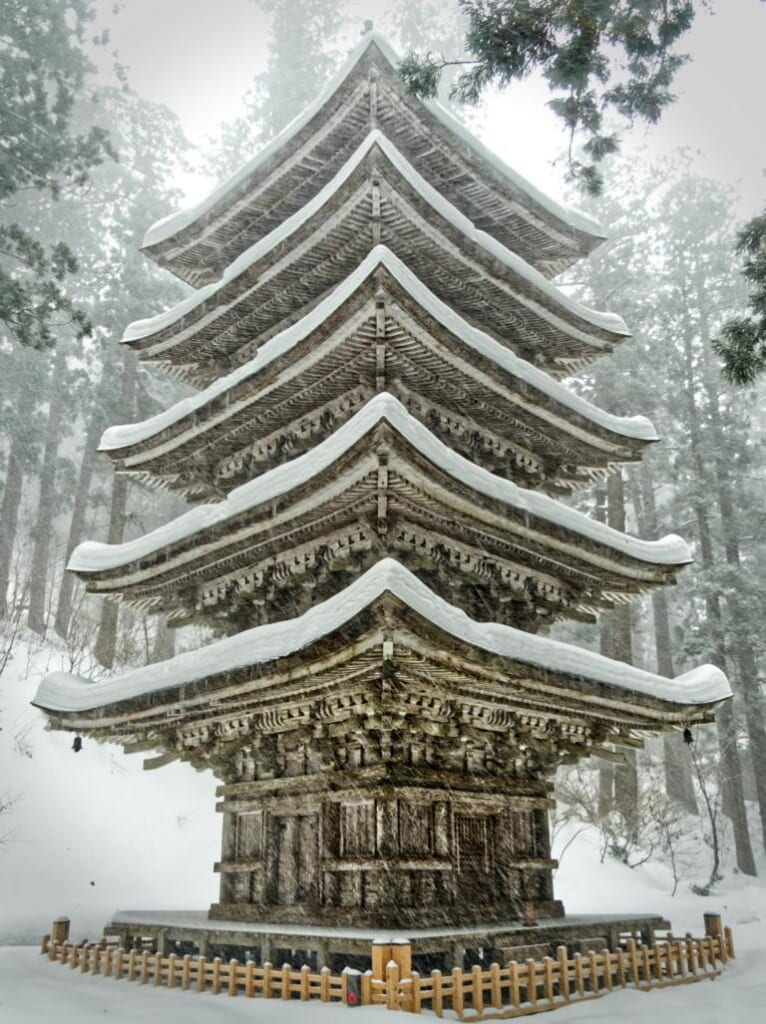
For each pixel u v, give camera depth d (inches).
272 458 760.3
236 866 644.7
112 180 1804.9
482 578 682.8
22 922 851.4
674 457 1786.4
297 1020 418.6
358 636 478.6
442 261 753.0
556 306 790.5
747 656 1552.7
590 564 698.2
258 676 540.1
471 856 611.2
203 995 503.8
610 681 618.2
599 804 1473.9
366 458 535.2
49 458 1648.6
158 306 1603.1
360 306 599.8
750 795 2094.0
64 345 1667.1
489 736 633.6
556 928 595.2
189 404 746.8
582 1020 467.2
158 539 698.8
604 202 1699.1
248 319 811.4
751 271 552.4
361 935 498.9
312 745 595.2
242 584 711.7
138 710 634.2
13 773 1085.1
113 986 546.3
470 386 687.7
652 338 1674.5
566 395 727.7
